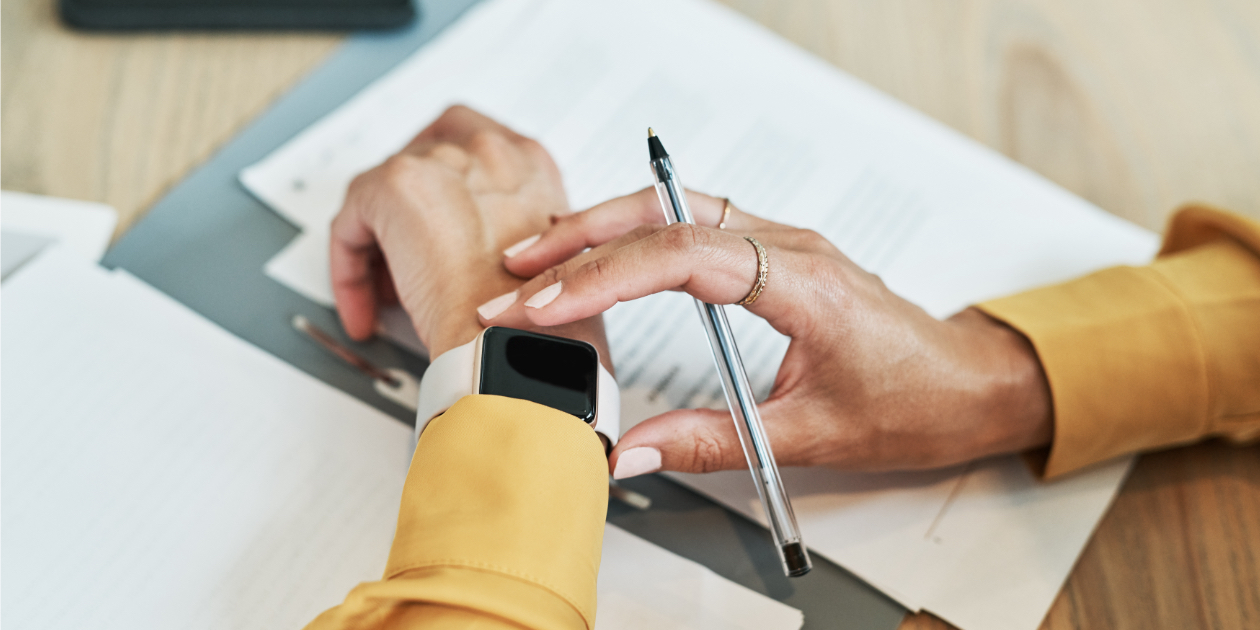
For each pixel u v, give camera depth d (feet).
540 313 1.32
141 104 2.08
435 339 1.54
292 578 1.47
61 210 1.90
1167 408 1.61
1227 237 1.80
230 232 1.93
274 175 2.01
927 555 1.58
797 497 1.64
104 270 1.82
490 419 1.21
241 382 1.69
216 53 2.18
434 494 1.15
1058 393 1.57
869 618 1.52
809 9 2.49
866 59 2.40
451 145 1.86
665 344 1.81
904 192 2.13
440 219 1.68
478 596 1.01
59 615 1.41
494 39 2.30
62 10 2.14
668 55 2.32
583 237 1.61
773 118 2.24
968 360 1.55
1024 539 1.62
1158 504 1.69
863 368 1.45
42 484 1.54
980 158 2.21
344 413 1.68
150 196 1.96
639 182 2.08
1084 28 2.47
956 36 2.45
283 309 1.83
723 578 1.53
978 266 2.02
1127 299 1.67
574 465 1.20
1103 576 1.59
